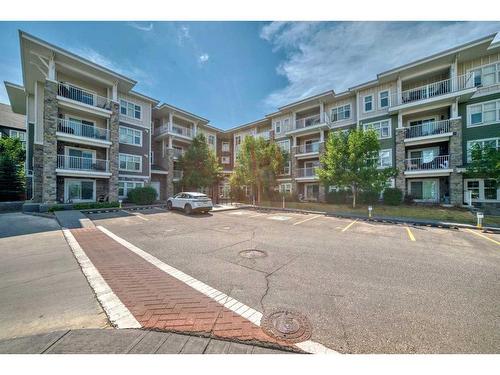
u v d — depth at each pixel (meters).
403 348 2.37
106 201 17.83
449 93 15.34
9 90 17.58
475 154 12.78
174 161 25.39
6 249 6.18
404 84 18.67
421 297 3.53
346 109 21.88
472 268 4.91
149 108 22.72
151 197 19.94
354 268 4.87
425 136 16.59
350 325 2.75
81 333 2.52
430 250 6.37
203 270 4.69
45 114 14.42
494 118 14.96
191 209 13.95
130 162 20.91
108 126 18.09
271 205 20.67
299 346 2.37
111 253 5.86
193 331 2.57
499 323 2.82
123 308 3.07
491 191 15.16
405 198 17.47
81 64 16.02
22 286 3.83
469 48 14.66
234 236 8.04
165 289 3.73
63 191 16.59
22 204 15.81
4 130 24.72
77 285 3.88
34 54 14.40
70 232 8.43
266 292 3.67
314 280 4.20
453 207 15.14
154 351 2.26
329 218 13.05
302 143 25.20
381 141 19.22
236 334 2.53
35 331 2.57
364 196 18.34
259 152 20.69
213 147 32.06
